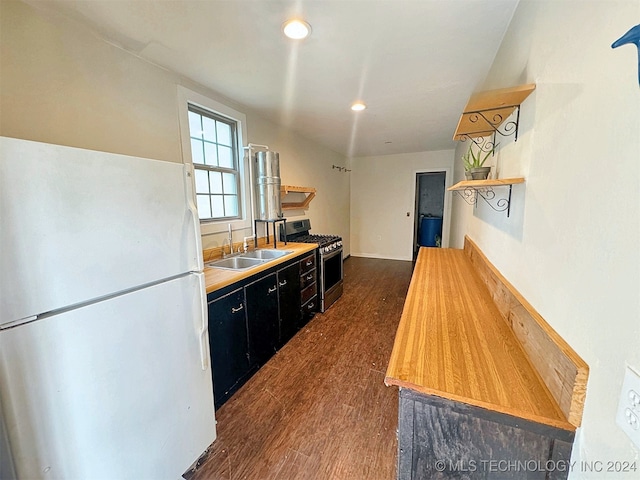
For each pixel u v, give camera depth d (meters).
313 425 1.71
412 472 0.91
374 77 2.18
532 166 1.06
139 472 1.12
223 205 2.78
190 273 1.33
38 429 0.82
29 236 0.79
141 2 1.34
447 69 2.04
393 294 4.08
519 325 1.08
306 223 4.22
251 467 1.44
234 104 2.73
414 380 0.87
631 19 0.54
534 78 1.07
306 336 2.87
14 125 1.35
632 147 0.53
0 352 0.74
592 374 0.65
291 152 3.94
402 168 6.06
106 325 0.98
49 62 1.45
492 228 1.70
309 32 1.58
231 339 1.97
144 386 1.12
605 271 0.61
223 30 1.57
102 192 0.96
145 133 1.94
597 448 0.62
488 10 1.39
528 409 0.75
